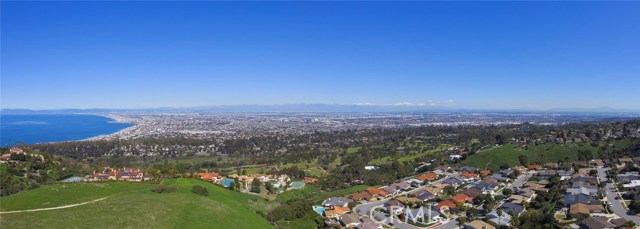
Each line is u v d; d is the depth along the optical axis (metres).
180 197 105.62
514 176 171.75
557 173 165.38
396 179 191.62
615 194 130.88
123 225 79.62
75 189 117.25
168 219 86.69
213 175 173.38
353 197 149.00
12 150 173.88
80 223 79.06
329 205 137.38
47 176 152.00
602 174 160.50
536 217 105.12
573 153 199.62
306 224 117.50
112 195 111.12
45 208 92.88
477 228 105.81
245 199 133.88
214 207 102.50
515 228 104.19
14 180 136.00
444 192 154.25
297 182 180.50
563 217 111.94
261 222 107.19
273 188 163.38
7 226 75.44
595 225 99.50
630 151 188.12
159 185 122.88
